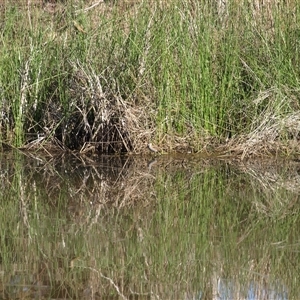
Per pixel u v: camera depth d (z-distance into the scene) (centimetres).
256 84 1791
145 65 1777
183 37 1773
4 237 1231
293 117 1728
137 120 1752
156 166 1662
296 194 1485
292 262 1134
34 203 1416
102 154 1756
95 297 1001
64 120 1789
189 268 1111
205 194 1481
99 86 1758
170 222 1317
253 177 1588
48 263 1121
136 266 1114
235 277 1076
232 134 1777
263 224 1311
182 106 1766
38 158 1725
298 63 1808
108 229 1276
